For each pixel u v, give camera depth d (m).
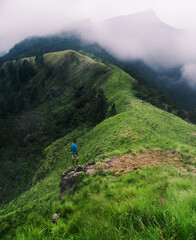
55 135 55.00
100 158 8.64
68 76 113.56
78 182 5.66
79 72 110.12
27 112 89.62
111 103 48.03
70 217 2.42
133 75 92.75
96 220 1.89
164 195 2.30
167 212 1.55
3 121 71.50
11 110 90.12
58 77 115.25
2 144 57.12
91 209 2.52
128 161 7.47
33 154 50.91
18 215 5.82
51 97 100.19
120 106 41.12
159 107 46.84
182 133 24.59
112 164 7.09
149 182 3.86
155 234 1.26
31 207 6.21
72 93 93.31
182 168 6.03
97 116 41.28
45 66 129.00
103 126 26.14
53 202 5.22
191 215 1.40
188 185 2.95
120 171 6.04
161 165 6.40
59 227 2.03
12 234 4.45
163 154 8.50
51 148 36.28
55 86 107.00
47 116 75.25
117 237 1.42
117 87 61.03
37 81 115.69
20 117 79.56
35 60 141.88
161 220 1.52
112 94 55.91
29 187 27.31
